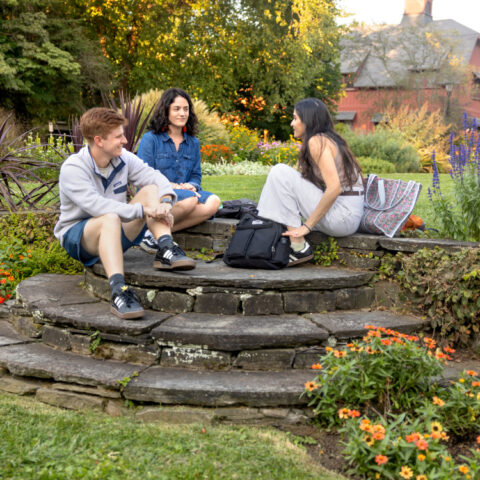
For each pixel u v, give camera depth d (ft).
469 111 110.22
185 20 73.10
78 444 7.18
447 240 11.75
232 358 9.17
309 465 7.07
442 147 68.18
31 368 9.04
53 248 14.62
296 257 11.53
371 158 54.34
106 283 10.85
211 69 76.38
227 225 12.94
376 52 119.75
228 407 8.37
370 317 10.33
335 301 10.64
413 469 6.59
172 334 9.14
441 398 8.27
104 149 10.23
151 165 13.19
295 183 11.28
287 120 88.43
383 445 6.70
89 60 67.46
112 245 10.02
